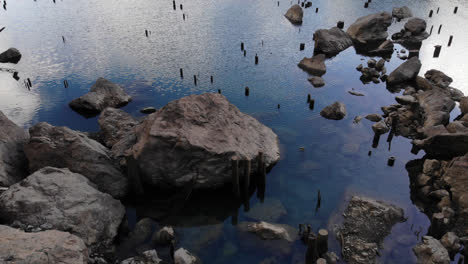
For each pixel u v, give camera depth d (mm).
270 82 37188
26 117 30750
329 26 55344
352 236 17719
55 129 21141
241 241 17812
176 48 46344
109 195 18953
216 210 20078
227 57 43531
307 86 36469
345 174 23016
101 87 33312
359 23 50719
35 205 15906
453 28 52438
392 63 42469
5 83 37375
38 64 42125
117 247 17094
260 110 31578
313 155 25141
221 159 20328
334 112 30250
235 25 56156
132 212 19797
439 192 19969
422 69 39406
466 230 17312
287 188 21891
